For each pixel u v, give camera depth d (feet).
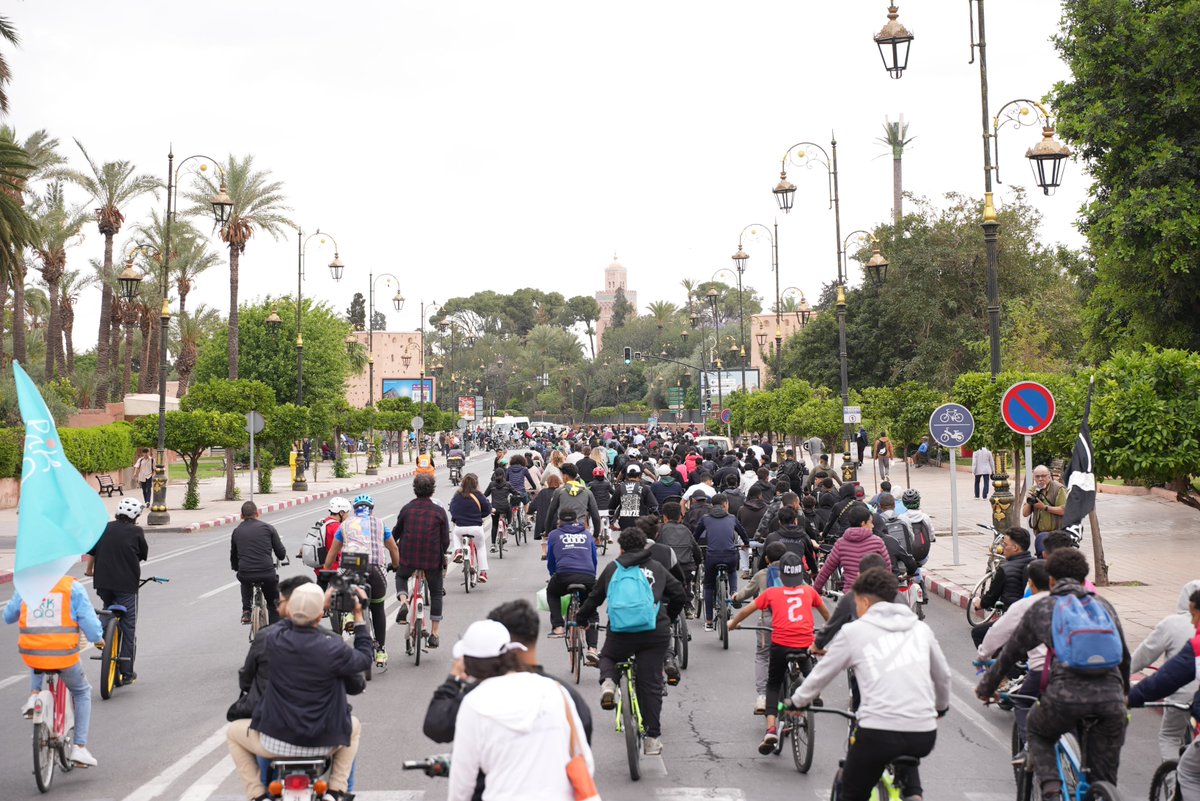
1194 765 20.92
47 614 26.94
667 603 29.30
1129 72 85.66
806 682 19.56
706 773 27.73
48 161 180.34
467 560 60.29
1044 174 59.36
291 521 110.63
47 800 25.50
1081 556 20.75
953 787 26.43
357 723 20.97
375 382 507.71
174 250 220.84
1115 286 94.43
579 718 14.84
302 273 163.12
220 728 32.30
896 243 175.11
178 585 65.98
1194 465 43.65
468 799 14.16
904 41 63.52
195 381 241.35
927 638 19.13
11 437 127.75
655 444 137.90
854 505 34.99
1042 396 50.14
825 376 197.67
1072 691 19.86
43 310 262.26
